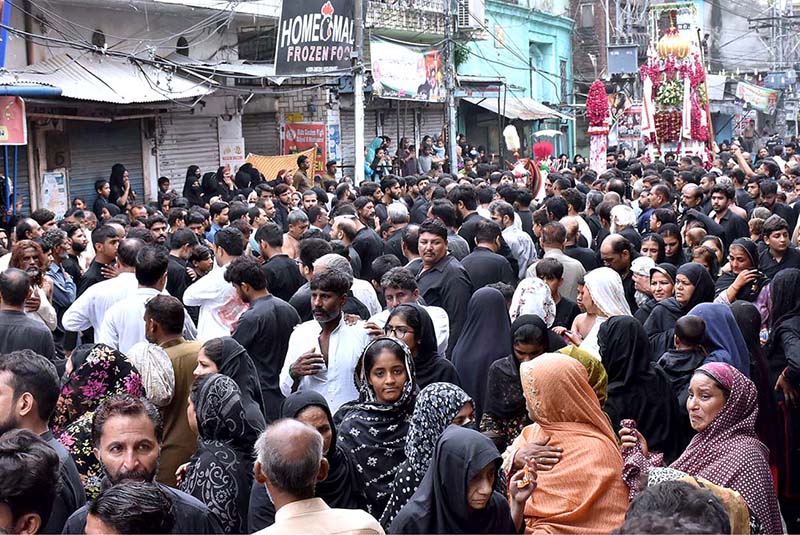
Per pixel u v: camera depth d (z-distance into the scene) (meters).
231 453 4.91
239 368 5.75
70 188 17.59
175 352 6.03
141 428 4.35
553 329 6.79
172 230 12.22
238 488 4.85
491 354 7.10
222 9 19.55
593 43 43.91
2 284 6.57
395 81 24.92
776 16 51.28
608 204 12.94
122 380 5.38
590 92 25.89
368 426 5.27
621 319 5.97
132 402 4.41
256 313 7.17
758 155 28.70
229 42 21.78
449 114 24.28
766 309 8.06
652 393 5.91
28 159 16.62
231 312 8.08
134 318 7.12
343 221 10.44
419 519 4.23
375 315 7.44
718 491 4.20
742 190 15.88
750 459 4.81
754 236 10.70
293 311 7.39
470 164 25.34
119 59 17.84
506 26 36.91
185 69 18.17
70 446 5.02
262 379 7.13
